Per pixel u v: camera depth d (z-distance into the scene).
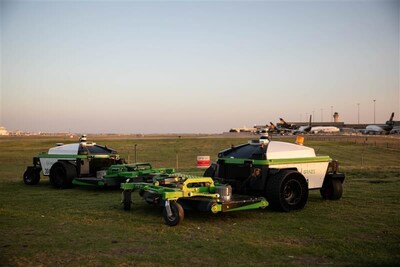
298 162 9.45
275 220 7.95
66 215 8.55
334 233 6.86
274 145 9.45
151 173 11.62
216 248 6.00
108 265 5.27
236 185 9.18
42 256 5.66
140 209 9.24
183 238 6.60
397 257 5.54
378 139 59.25
